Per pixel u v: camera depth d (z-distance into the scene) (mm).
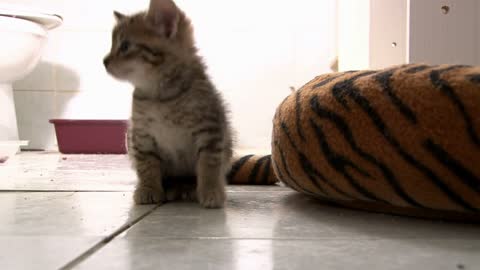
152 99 672
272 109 1643
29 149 1705
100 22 1667
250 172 820
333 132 584
